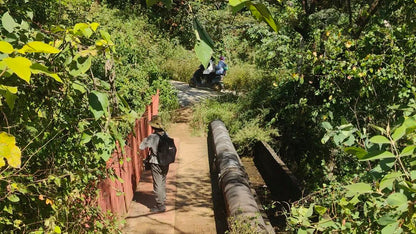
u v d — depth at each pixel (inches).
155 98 504.7
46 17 203.3
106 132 100.4
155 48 640.4
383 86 248.2
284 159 410.0
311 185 319.3
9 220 108.5
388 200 69.8
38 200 116.7
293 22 336.5
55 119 117.6
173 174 382.9
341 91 253.6
